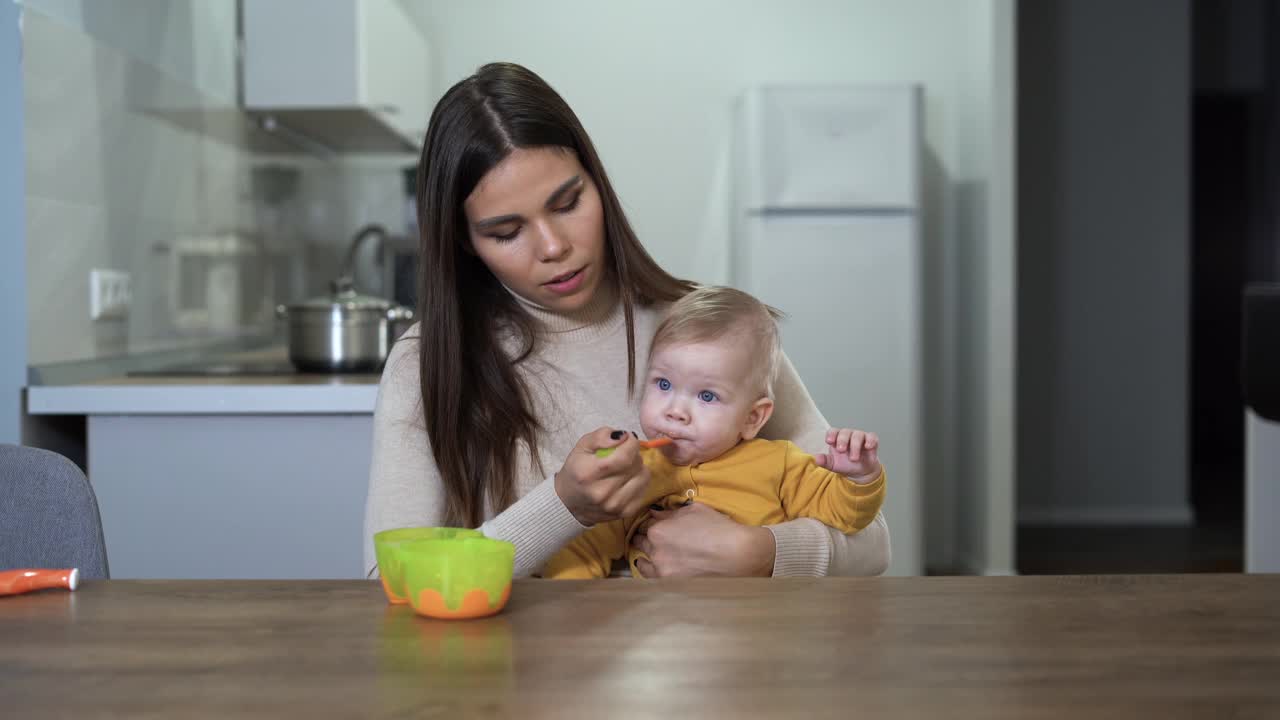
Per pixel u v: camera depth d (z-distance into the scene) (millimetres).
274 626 696
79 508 1085
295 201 3439
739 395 1241
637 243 1307
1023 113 4812
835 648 640
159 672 605
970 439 3875
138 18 2270
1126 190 4812
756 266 3523
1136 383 4859
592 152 1212
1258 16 6543
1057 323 4855
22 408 1834
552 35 3973
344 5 2859
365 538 1211
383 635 675
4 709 549
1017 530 4668
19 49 1776
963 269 3926
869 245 3516
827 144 3486
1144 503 4883
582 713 538
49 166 1884
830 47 3990
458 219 1194
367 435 1916
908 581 812
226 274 2826
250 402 1883
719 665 610
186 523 1906
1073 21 4777
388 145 3596
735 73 3988
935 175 4035
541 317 1322
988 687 574
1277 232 6367
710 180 3998
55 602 763
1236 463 7020
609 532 1254
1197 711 540
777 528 1156
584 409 1315
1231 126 6766
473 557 697
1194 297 7027
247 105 2887
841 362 3525
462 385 1222
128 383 1925
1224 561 3998
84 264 2020
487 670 604
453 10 3963
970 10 3816
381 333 2166
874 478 1168
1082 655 626
